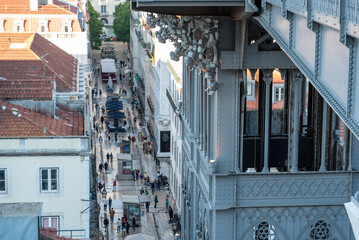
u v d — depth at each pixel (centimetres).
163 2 5491
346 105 3647
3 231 4622
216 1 5438
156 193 16150
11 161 8456
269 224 6675
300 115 7256
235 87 6612
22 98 9531
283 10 4428
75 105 10288
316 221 6644
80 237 8556
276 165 7081
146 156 19075
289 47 4488
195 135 7888
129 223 14050
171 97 15538
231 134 6681
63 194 8556
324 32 3950
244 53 6425
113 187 16475
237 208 6644
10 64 12888
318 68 4028
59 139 8488
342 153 6675
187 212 8806
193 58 6575
